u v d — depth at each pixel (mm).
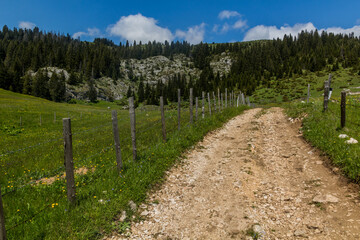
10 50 182250
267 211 5367
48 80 147500
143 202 6059
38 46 180375
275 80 153125
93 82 176625
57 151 12969
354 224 4270
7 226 4527
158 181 7285
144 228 5039
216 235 4750
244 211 5488
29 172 8766
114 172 7543
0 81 121062
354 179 5754
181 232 4934
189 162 9336
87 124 33375
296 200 5641
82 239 4359
